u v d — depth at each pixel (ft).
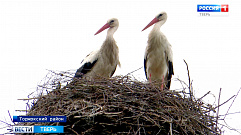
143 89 28.96
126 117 25.99
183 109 28.14
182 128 26.30
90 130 25.96
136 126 26.35
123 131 26.30
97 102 27.27
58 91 29.30
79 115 25.67
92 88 28.55
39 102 28.71
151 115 26.86
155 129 26.73
